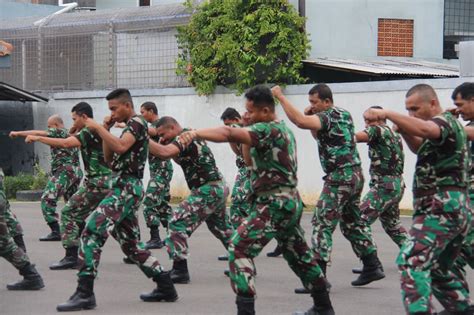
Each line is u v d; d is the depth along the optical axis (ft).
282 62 76.38
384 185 40.04
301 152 75.00
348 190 35.47
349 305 34.09
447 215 24.54
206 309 33.22
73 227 42.45
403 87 67.97
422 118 26.48
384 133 39.65
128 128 32.27
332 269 43.24
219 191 37.70
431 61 84.48
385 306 33.91
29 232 58.95
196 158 37.06
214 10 77.92
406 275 24.31
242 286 27.30
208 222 39.78
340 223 38.09
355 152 35.83
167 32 84.53
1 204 35.55
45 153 94.79
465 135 24.89
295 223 28.12
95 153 40.22
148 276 34.40
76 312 32.55
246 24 75.66
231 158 79.66
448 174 24.70
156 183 50.75
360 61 79.56
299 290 36.60
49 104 93.81
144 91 85.87
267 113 27.78
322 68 77.30
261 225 27.43
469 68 64.80
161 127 36.52
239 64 75.92
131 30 87.61
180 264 38.99
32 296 35.78
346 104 71.41
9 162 96.89
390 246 51.75
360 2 81.61
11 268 43.24
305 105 74.38
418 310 23.84
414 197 25.40
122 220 33.06
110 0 108.47
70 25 92.22
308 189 74.69
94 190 40.88
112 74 89.45
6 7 106.22
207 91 79.56
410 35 84.17
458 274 28.55
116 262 45.75
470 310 26.68
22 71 96.37
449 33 87.51
